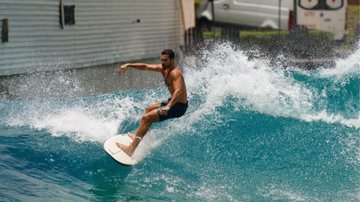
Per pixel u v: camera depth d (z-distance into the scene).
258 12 91.19
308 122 43.22
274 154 39.38
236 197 33.09
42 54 71.12
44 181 34.47
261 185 34.84
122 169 36.53
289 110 44.56
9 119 45.16
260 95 45.66
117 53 84.06
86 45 78.19
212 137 41.31
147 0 89.38
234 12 93.00
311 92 46.19
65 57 74.69
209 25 95.38
